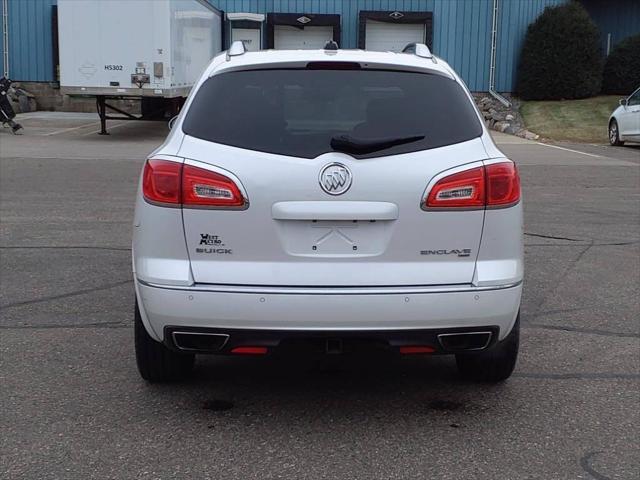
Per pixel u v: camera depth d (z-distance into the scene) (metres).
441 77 4.10
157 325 3.77
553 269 7.35
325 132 3.81
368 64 4.06
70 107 28.27
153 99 21.20
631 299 6.38
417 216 3.71
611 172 14.75
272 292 3.63
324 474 3.47
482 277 3.74
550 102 26.23
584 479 3.45
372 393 4.46
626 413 4.18
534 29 26.56
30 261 7.41
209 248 3.71
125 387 4.48
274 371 4.82
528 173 14.48
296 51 4.29
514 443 3.81
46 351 5.02
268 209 3.67
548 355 5.07
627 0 29.45
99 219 9.59
